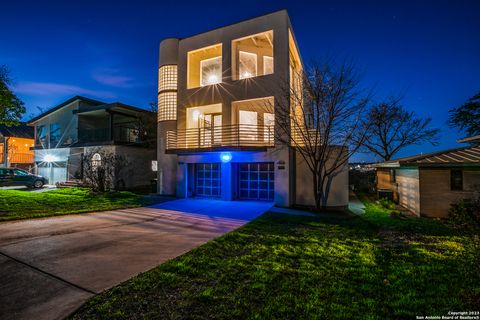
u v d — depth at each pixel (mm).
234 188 14641
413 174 11680
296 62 17500
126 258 5258
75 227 7984
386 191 15656
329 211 11969
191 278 4324
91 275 4418
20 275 4395
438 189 10547
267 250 5824
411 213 11844
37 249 5777
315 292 3855
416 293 3861
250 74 16031
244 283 4156
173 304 3520
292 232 7574
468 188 10086
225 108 14711
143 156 21953
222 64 14984
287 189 12719
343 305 3531
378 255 5531
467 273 4578
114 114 21578
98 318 3195
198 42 15898
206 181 15727
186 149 14398
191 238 6867
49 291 3850
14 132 32219
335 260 5215
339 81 11961
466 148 11977
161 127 16828
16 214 9555
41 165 25859
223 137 14617
